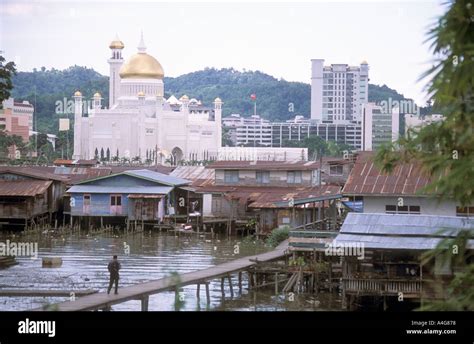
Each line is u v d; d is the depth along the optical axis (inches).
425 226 1780.3
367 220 1831.9
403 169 2181.3
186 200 3683.6
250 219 3363.7
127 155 7815.0
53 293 1758.1
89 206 3469.5
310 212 3093.0
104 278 2091.5
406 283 1656.0
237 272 1925.4
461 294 543.8
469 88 494.0
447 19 500.4
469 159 511.2
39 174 3558.1
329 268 1889.8
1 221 3393.2
